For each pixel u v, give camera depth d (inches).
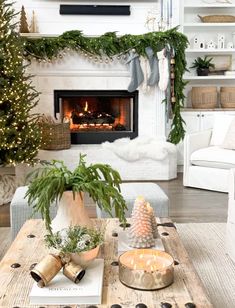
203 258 121.7
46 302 64.2
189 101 257.0
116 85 232.8
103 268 75.0
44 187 80.5
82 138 239.8
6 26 174.9
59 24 239.3
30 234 92.2
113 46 222.5
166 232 95.1
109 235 92.8
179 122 230.5
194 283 70.7
